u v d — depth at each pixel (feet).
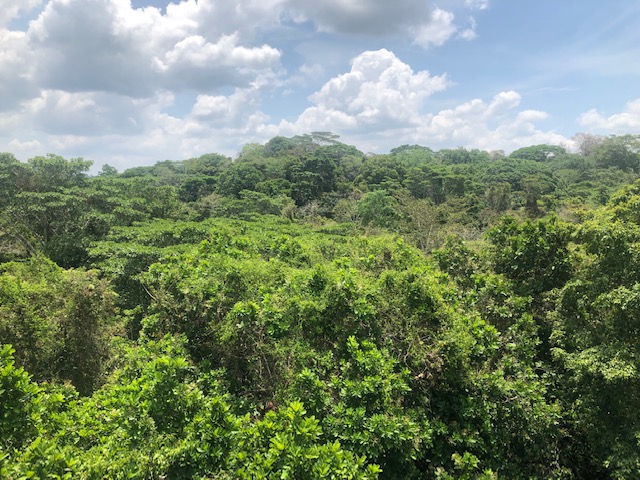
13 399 13.94
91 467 13.12
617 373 19.53
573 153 284.00
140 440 14.84
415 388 21.33
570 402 23.49
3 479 11.09
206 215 134.62
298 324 22.49
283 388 20.13
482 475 18.29
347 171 228.43
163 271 26.37
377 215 123.54
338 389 19.47
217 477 13.58
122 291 52.95
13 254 73.51
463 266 32.58
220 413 15.60
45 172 96.12
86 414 18.45
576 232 25.48
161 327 24.58
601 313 24.30
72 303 31.91
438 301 23.66
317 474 13.08
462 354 21.11
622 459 19.01
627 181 171.01
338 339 22.12
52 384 25.82
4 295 30.17
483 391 21.08
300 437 14.34
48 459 12.14
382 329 22.65
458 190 162.71
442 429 19.72
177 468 13.80
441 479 18.25
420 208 106.42
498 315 27.40
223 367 22.15
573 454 23.41
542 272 29.32
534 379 23.85
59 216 85.05
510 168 214.07
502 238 31.99
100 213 86.33
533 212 127.13
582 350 23.29
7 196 84.94
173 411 15.80
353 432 16.96
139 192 110.73
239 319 21.83
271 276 26.63
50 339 30.09
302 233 91.30
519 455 21.67
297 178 185.26
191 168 262.26
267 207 139.95
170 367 16.26
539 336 27.37
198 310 24.07
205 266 26.76
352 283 23.16
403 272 25.46
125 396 16.78
